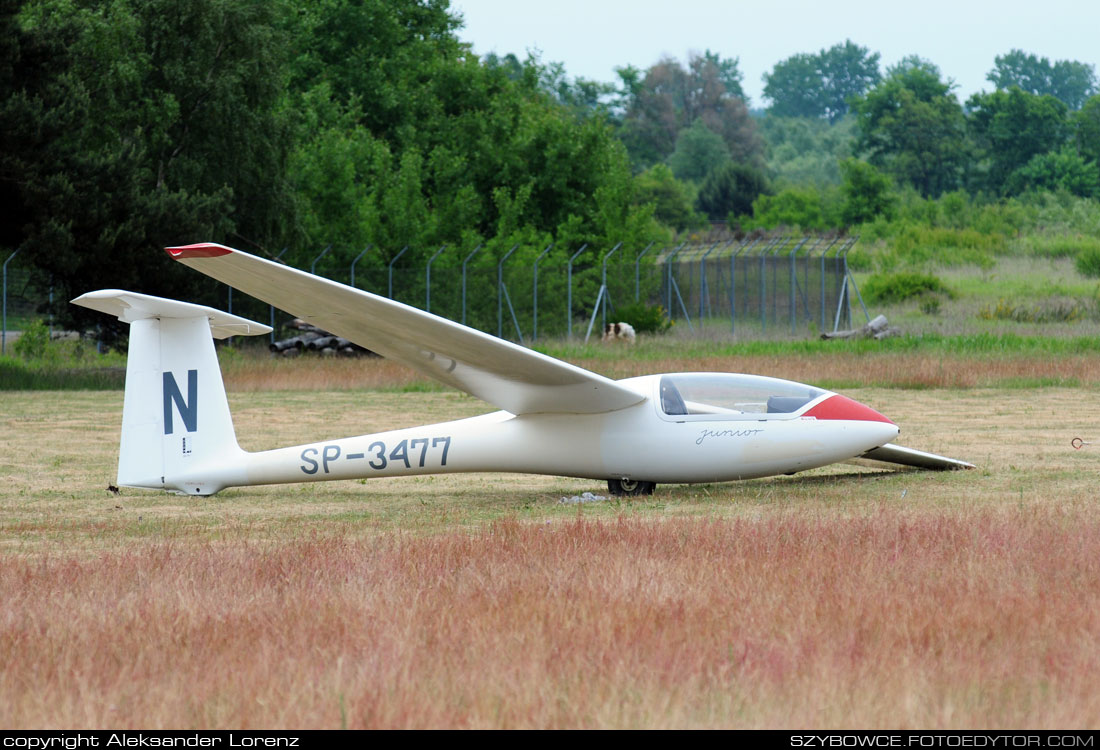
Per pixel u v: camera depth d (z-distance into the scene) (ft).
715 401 156.97
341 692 64.75
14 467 198.39
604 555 101.35
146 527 136.26
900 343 437.58
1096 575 90.74
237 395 343.26
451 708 62.23
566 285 552.41
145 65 521.24
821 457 153.28
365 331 150.92
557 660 69.82
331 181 641.40
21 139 391.45
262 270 134.72
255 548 111.86
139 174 464.24
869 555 98.07
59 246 394.93
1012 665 67.72
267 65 539.29
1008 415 258.57
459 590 89.61
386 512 148.25
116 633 79.51
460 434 159.63
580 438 156.76
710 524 117.50
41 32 407.23
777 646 71.41
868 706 60.80
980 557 96.94
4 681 68.80
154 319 163.12
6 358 433.48
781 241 573.33
